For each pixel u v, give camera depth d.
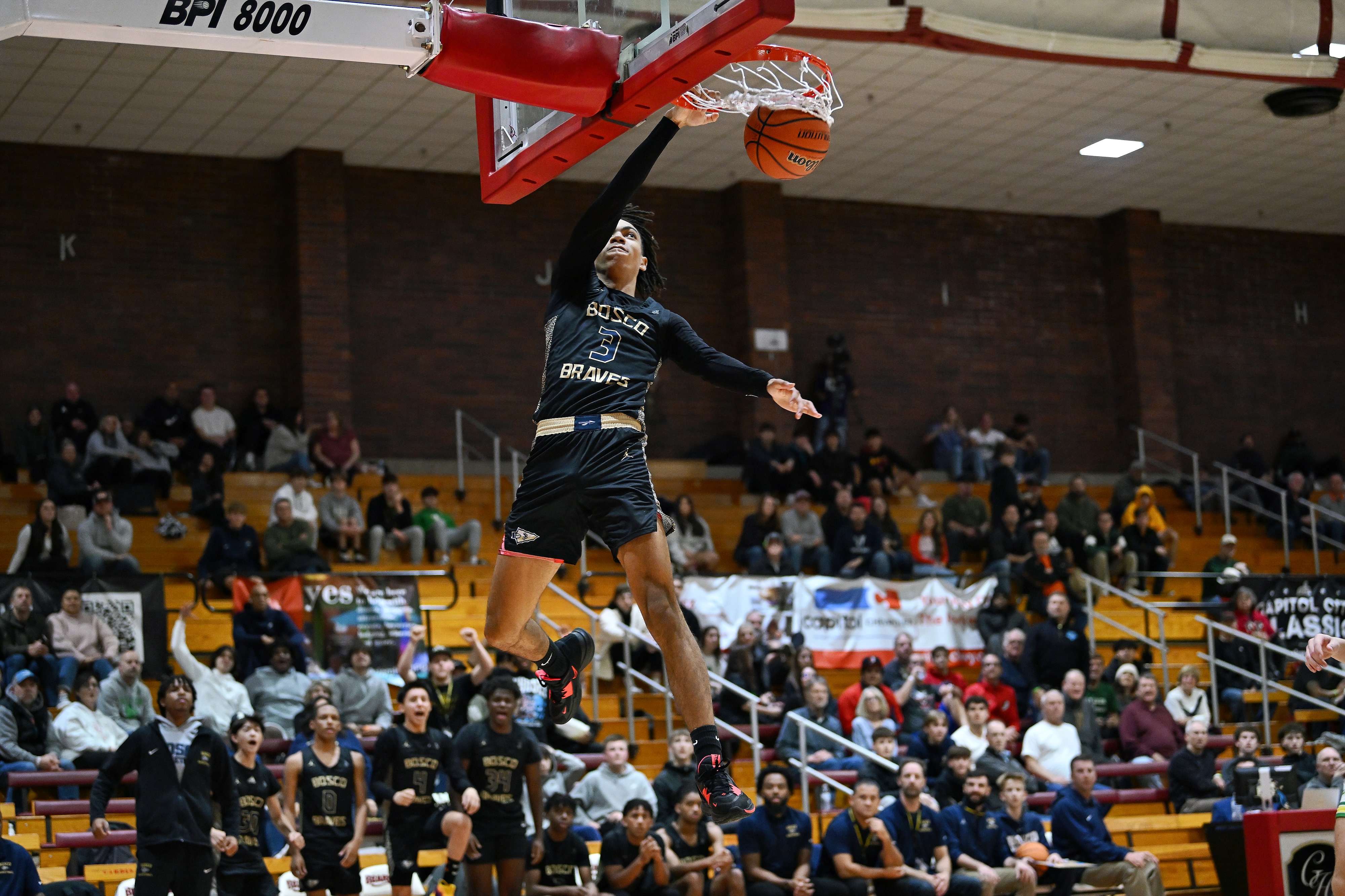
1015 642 15.96
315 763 10.41
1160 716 15.02
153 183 19.14
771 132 4.50
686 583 16.17
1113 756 15.30
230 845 9.62
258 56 16.53
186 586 15.89
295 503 16.80
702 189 22.05
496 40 4.43
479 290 20.67
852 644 16.58
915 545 19.38
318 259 19.27
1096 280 24.42
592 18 4.72
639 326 4.44
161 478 17.41
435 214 20.58
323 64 16.81
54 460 16.41
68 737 11.91
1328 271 25.88
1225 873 10.86
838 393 21.16
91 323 18.58
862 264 22.88
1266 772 11.73
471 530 17.61
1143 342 23.91
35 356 18.27
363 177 20.25
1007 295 23.77
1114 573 19.64
